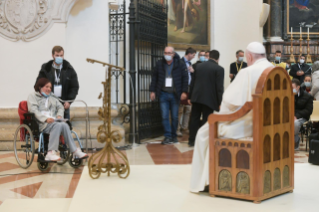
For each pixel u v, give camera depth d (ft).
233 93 12.16
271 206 11.12
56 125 17.57
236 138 11.80
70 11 25.41
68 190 14.57
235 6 36.63
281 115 12.16
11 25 24.62
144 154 21.67
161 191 12.91
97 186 13.67
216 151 12.01
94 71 25.76
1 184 15.47
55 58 19.56
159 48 29.73
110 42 28.07
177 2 33.81
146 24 27.53
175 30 33.73
